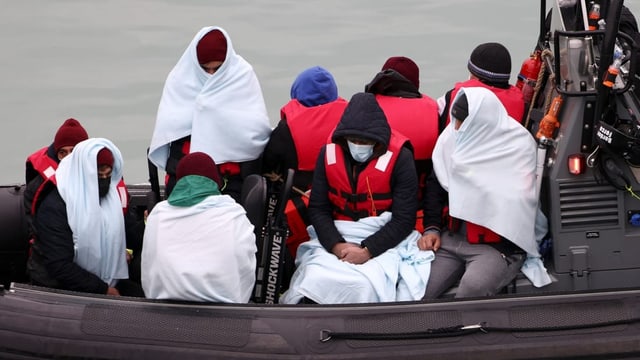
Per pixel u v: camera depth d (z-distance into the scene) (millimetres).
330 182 15430
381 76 16266
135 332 14492
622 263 15273
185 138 16281
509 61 16172
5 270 17969
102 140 15398
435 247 15508
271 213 16312
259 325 14438
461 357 14383
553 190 15211
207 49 16031
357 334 14375
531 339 14484
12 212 17656
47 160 16094
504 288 15492
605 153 14992
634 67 14570
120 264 15672
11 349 14703
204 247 14492
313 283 15008
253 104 16234
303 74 16359
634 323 14617
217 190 14867
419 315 14531
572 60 15023
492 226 15102
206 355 14352
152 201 16797
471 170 15188
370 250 15211
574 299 14703
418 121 16031
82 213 15195
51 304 14789
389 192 15375
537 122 15938
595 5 15008
